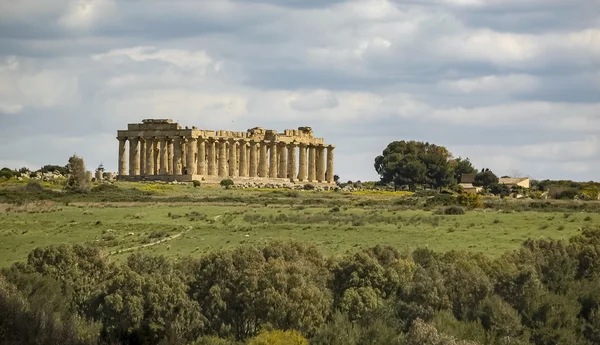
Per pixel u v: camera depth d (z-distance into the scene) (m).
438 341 183.75
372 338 187.38
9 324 185.62
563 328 199.62
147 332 197.38
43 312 190.38
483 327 199.38
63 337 187.38
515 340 193.88
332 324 195.25
